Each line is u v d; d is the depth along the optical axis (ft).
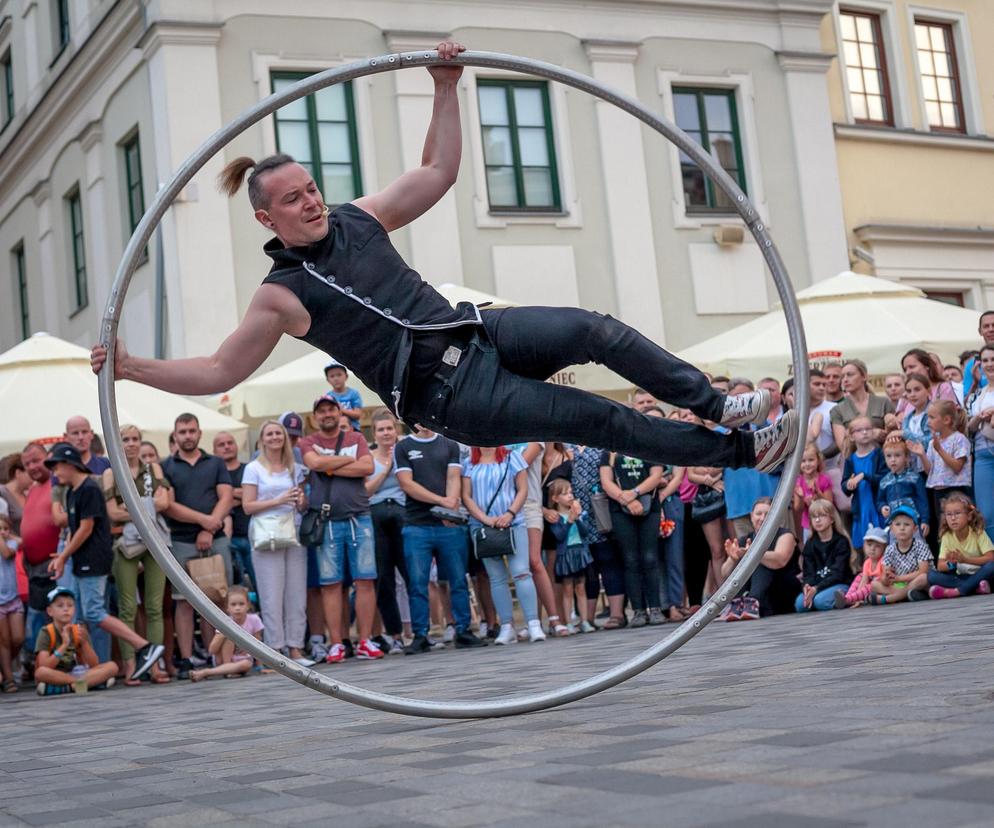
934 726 9.44
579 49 58.54
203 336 51.65
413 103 55.31
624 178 58.65
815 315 41.98
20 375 36.68
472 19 56.65
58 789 11.39
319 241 13.04
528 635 31.45
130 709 21.77
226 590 29.32
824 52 63.16
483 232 56.24
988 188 67.67
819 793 7.51
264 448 29.86
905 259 64.54
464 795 8.70
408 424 13.32
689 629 14.14
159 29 52.03
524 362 12.81
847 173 63.87
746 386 31.19
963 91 68.39
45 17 64.95
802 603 30.32
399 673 24.06
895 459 29.60
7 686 31.01
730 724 10.83
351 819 8.23
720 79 60.85
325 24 54.39
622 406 12.84
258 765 11.67
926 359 31.07
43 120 64.80
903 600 28.99
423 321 12.82
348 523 30.50
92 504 28.66
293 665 13.64
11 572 31.22
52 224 66.13
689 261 59.57
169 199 14.03
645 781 8.50
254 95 53.26
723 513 32.24
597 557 32.96
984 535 28.55
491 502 30.76
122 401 36.60
